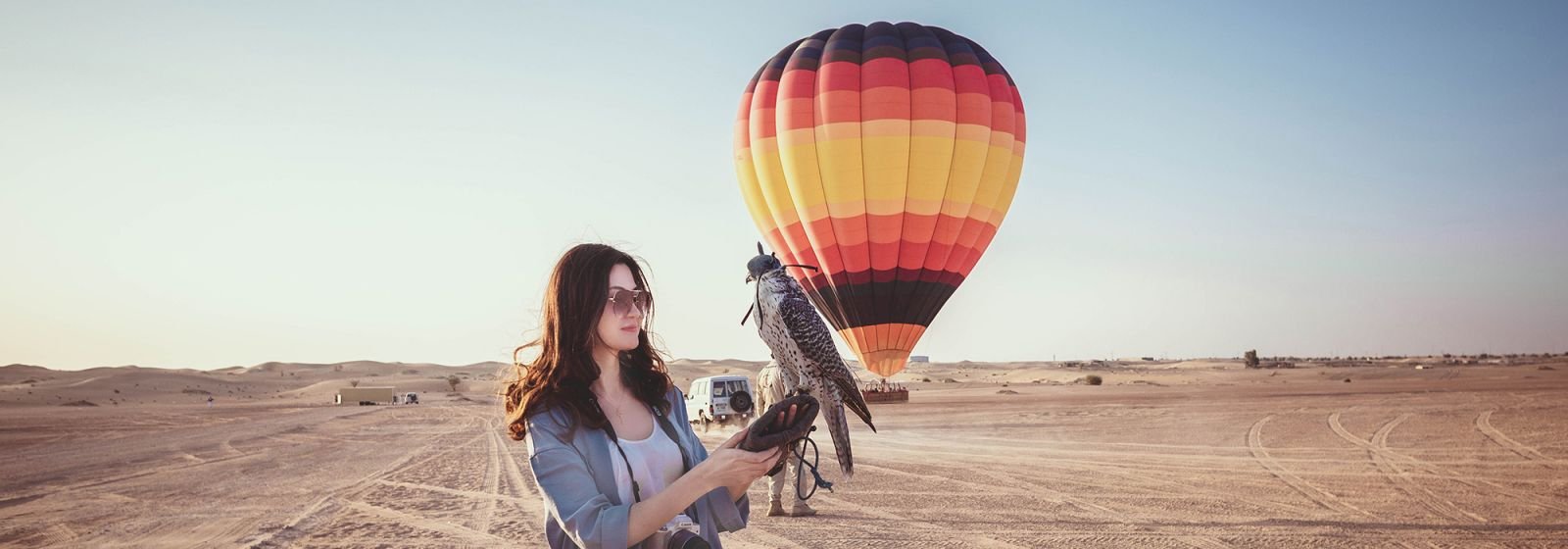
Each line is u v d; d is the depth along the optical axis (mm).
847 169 20281
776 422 2531
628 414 2830
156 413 57844
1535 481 12633
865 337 20719
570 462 2564
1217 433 21953
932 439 22422
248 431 33156
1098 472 14719
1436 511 10297
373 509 12047
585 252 2797
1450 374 90625
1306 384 70500
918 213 20250
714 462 2490
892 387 49969
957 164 20422
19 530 10914
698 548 2539
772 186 21453
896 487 12969
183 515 11906
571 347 2688
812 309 7125
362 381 162000
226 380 156875
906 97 20172
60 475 17297
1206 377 111688
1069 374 142750
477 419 42938
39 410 68438
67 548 9805
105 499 13664
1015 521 10062
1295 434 21078
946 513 10664
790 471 11031
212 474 17312
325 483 15211
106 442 27578
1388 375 96375
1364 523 9617
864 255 20406
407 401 86375
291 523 11047
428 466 18109
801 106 20797
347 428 34562
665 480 2770
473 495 13312
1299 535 8969
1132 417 29500
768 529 9688
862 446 20516
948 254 20688
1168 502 11297
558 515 2498
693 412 29453
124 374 147750
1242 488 12430
